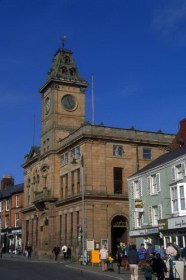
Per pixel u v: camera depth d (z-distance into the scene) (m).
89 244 45.53
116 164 52.47
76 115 62.31
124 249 35.09
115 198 50.88
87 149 51.25
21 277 23.23
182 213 32.78
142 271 27.95
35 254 61.94
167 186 35.84
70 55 66.19
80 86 63.62
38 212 62.56
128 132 54.28
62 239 54.59
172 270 20.39
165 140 56.50
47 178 60.59
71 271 29.55
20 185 81.81
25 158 73.06
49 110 62.66
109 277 25.31
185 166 33.44
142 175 40.62
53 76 61.84
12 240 77.62
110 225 49.78
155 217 37.91
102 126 52.75
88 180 50.12
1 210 83.88
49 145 61.03
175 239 33.34
